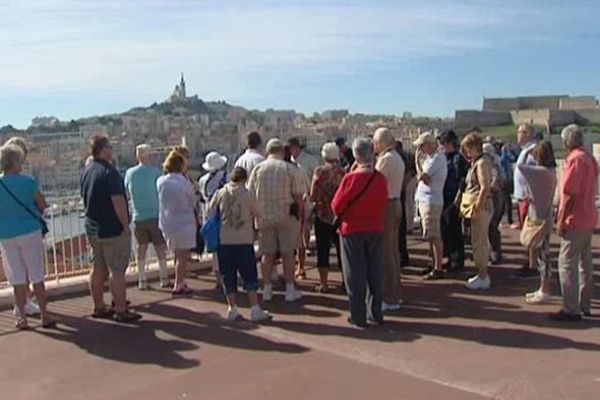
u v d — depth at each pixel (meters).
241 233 7.32
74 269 9.41
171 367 6.02
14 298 7.93
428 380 5.45
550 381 5.32
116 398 5.38
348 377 5.59
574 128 6.85
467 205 8.45
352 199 6.93
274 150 8.34
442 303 7.84
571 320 6.90
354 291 7.00
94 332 7.18
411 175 9.78
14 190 7.22
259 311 7.38
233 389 5.43
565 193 6.77
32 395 5.51
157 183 8.82
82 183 7.62
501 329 6.74
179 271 8.74
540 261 7.84
